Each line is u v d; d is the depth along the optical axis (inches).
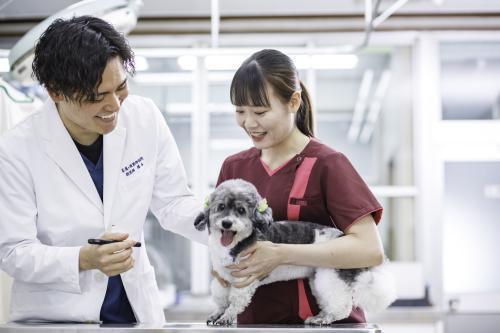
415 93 183.9
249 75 62.2
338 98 191.8
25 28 176.2
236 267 59.8
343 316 61.1
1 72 114.9
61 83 61.3
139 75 188.4
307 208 65.7
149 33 180.1
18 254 65.0
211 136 187.8
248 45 184.7
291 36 181.0
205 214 63.3
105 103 62.3
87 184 72.3
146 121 77.4
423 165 179.6
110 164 73.7
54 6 167.9
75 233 71.1
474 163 180.4
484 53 186.4
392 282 63.8
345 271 61.6
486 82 186.1
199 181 181.6
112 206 72.9
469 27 178.4
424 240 177.6
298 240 63.1
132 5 105.3
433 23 178.2
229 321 60.3
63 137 71.7
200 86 182.9
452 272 178.2
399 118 187.8
